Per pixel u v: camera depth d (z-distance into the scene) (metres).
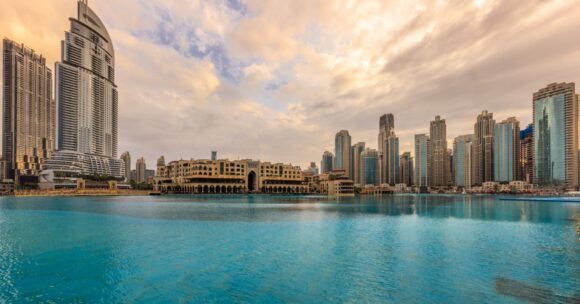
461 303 17.94
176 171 197.62
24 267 24.25
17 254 28.28
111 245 32.28
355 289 19.95
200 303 17.67
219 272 23.33
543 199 146.62
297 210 76.19
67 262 25.73
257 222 51.56
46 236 37.25
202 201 112.44
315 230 43.28
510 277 22.48
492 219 59.84
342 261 26.50
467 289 20.05
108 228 43.66
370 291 19.62
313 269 24.20
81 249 30.41
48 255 28.00
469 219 59.50
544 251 30.53
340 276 22.50
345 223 51.31
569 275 22.92
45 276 22.20
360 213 70.25
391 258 27.59
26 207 79.81
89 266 24.58
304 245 32.91
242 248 31.28
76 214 62.22
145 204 93.62
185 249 30.67
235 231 41.84
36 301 17.89
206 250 30.28
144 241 34.53
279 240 35.62
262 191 193.88
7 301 17.91
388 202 124.50
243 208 80.69
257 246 32.28
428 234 40.47
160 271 23.45
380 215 65.81
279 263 25.81
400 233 41.16
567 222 55.38
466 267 24.84
